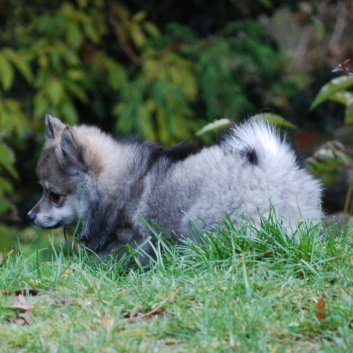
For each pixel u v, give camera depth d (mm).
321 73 21391
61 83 17531
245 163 9406
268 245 8430
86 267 8844
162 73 17703
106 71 18656
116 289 7953
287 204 9266
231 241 8492
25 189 18875
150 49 18344
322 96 11922
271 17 20922
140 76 17781
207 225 9375
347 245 8562
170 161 10156
